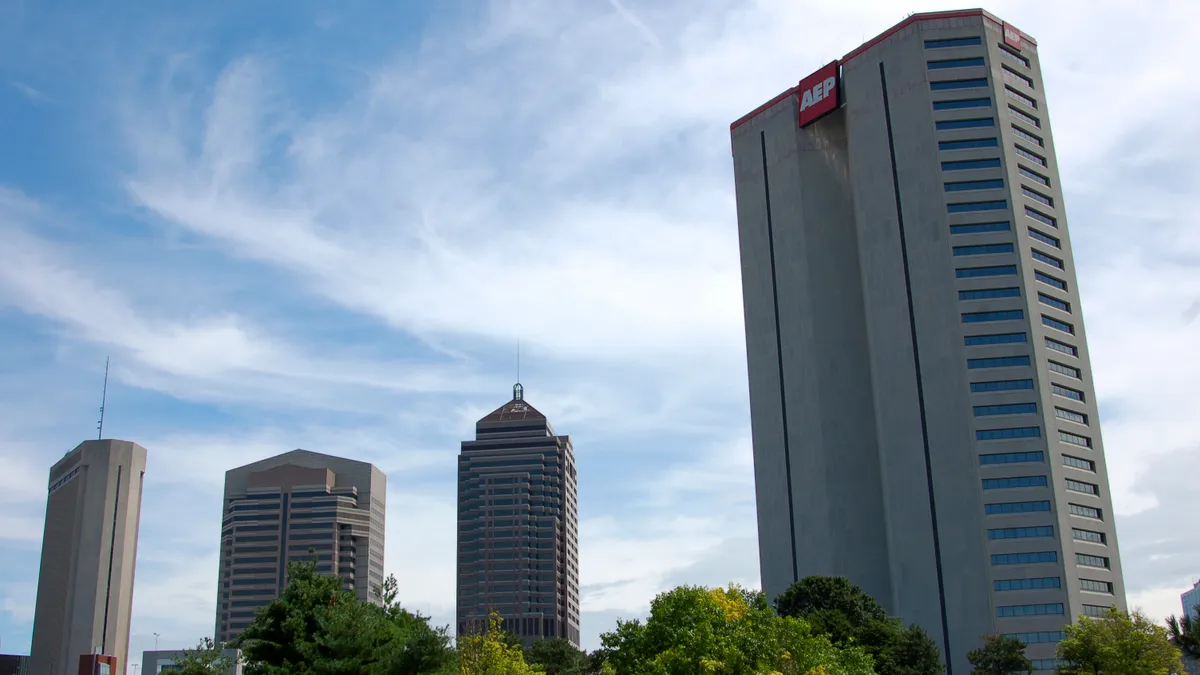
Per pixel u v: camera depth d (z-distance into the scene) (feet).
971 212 637.71
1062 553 563.07
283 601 254.06
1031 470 582.76
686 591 244.22
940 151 650.84
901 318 644.27
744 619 230.68
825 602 461.37
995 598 563.89
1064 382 611.47
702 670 212.23
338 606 249.55
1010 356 607.37
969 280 625.41
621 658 242.37
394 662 234.38
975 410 600.80
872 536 654.53
